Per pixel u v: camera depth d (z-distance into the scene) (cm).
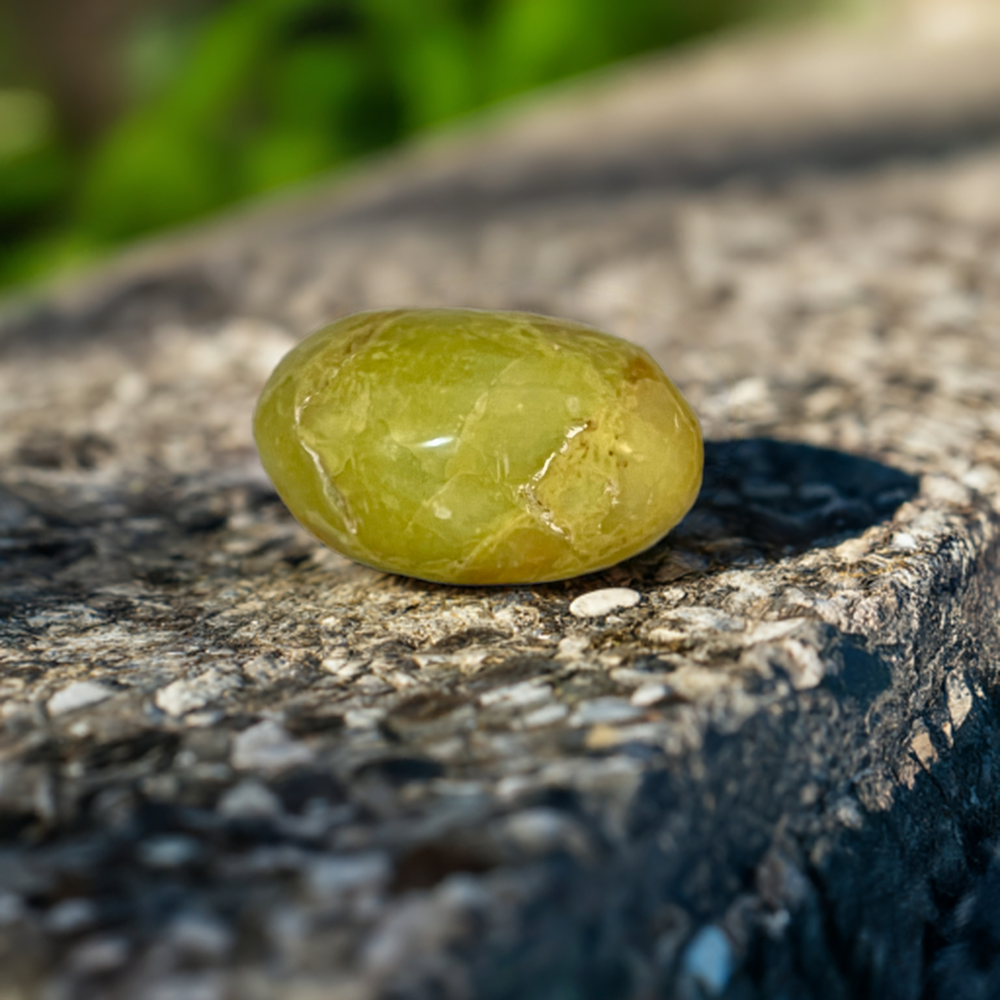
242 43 44
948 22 54
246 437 19
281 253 31
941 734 14
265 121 45
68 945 11
